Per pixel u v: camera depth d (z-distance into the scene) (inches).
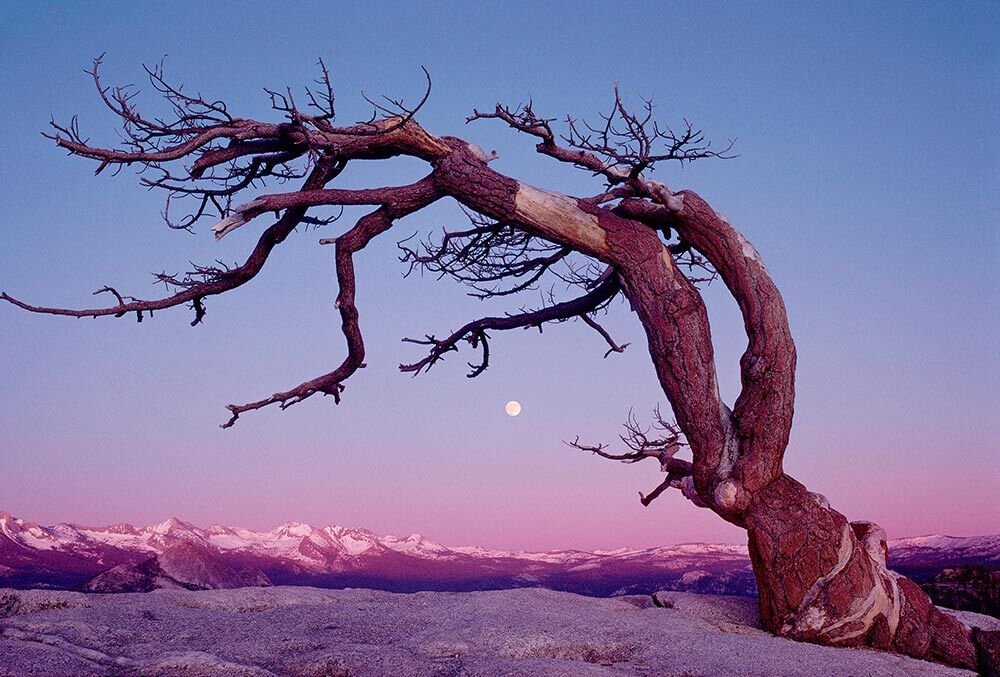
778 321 596.4
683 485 663.8
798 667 434.9
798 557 561.0
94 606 492.7
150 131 558.9
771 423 584.7
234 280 598.5
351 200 581.0
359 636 455.2
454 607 532.1
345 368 617.3
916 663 499.5
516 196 593.0
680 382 595.2
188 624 468.4
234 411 599.8
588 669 394.3
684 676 407.5
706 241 615.5
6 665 355.3
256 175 612.4
